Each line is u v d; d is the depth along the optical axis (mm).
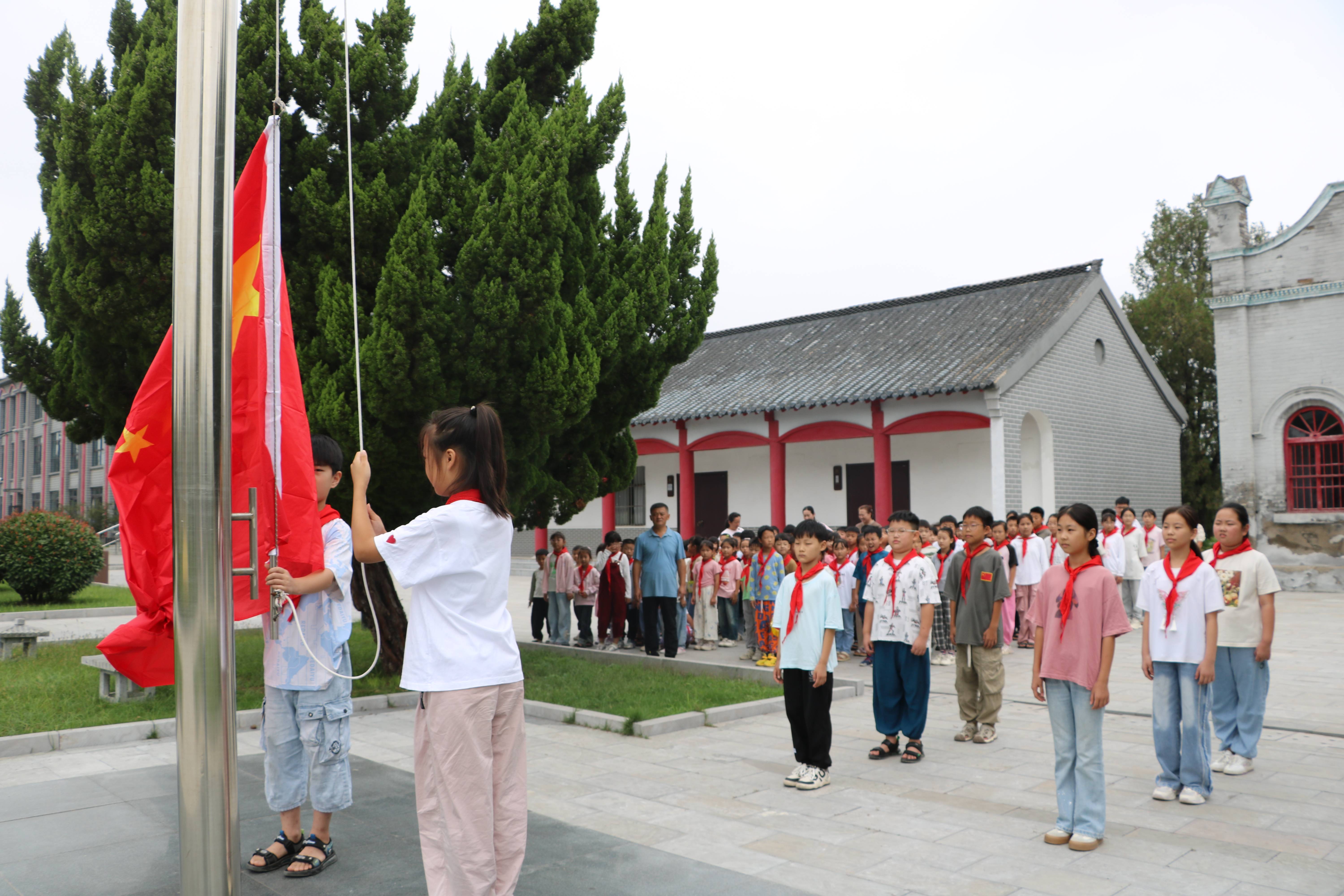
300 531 4203
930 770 6523
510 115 9438
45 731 7137
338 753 4402
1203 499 26969
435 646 3217
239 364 4121
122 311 8453
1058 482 19812
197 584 2699
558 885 4258
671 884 4289
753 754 6996
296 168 8938
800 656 6090
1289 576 19219
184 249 2725
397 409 8500
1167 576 5805
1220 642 6414
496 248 8734
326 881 4250
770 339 26750
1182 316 27391
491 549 3330
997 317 21625
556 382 8984
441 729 3162
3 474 51406
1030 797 5852
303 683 4332
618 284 10516
